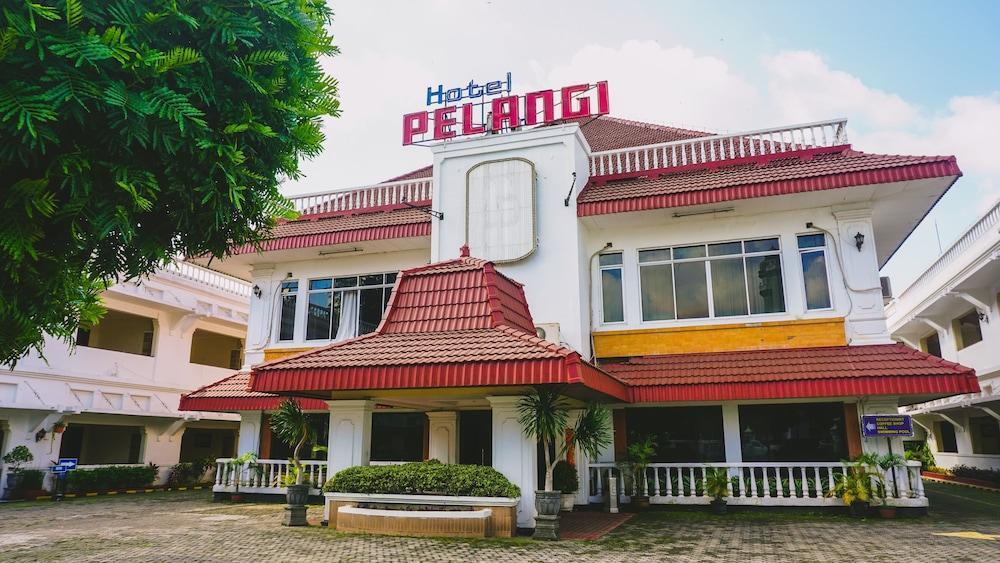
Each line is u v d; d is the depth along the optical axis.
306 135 6.02
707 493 13.76
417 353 10.73
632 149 16.75
